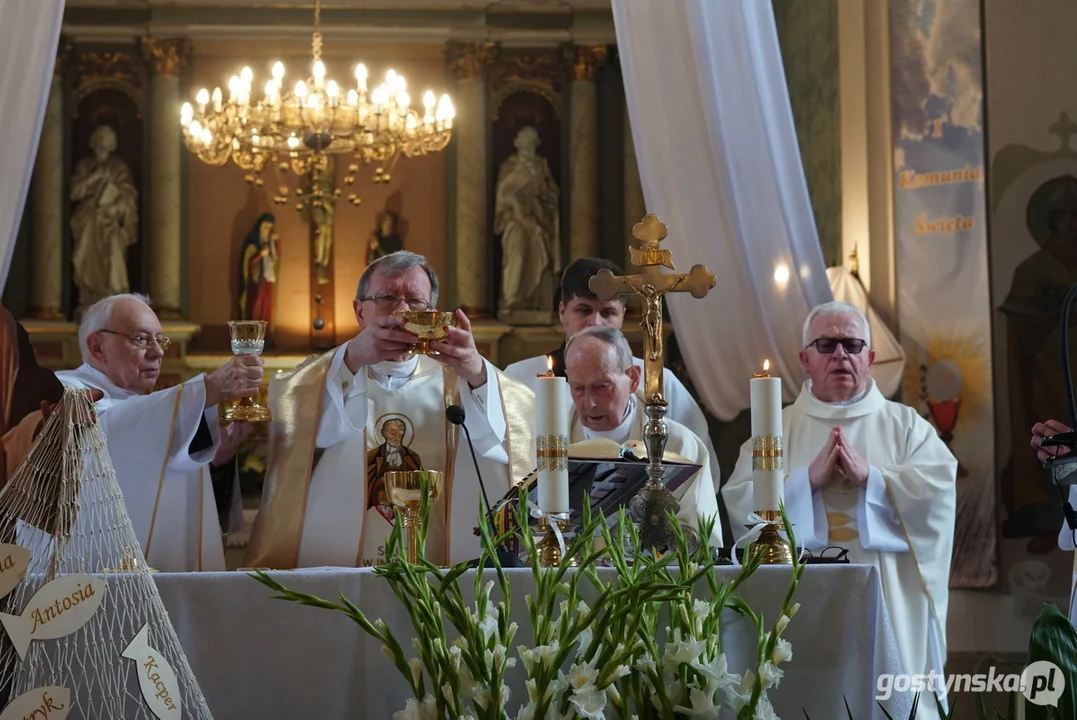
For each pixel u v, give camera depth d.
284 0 11.08
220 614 2.35
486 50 11.25
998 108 6.26
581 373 3.52
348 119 9.39
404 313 3.29
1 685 2.11
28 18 4.22
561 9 11.24
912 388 6.29
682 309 4.91
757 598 2.43
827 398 4.54
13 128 4.20
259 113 9.38
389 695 2.35
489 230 11.19
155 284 10.80
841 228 7.01
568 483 2.66
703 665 2.12
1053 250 6.14
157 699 2.12
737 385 4.93
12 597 2.13
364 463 3.48
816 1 7.75
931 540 4.16
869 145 6.59
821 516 4.17
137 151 11.05
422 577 2.14
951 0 6.38
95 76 11.05
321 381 3.46
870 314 6.37
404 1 11.20
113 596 2.20
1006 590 6.00
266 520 3.42
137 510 3.33
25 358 2.40
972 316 6.22
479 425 3.49
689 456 3.73
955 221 6.30
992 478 6.09
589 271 4.29
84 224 10.85
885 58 6.55
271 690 2.34
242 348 3.33
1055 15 6.23
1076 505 3.61
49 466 2.20
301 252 11.05
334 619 2.36
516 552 2.70
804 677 2.44
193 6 11.07
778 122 4.79
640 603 2.07
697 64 4.64
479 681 2.07
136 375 3.90
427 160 11.27
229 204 11.09
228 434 3.50
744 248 4.79
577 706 2.03
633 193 11.23
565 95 11.36
